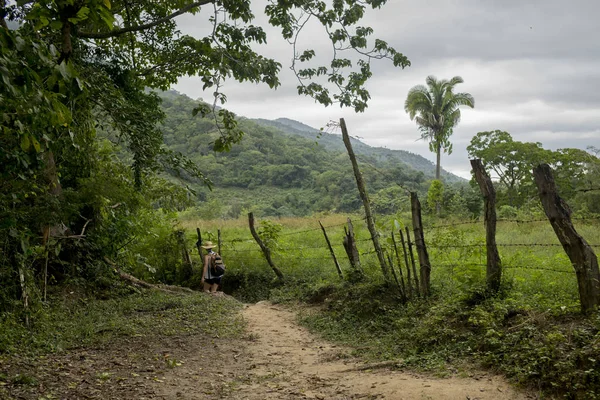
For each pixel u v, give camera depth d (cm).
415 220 877
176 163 1264
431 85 4653
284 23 1238
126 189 1328
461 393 499
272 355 750
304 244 1798
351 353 730
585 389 467
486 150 4359
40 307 858
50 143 680
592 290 593
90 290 1152
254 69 1110
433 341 682
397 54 1218
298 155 10531
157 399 530
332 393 545
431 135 4775
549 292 744
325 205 7844
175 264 1602
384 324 838
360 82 1222
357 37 1210
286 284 1335
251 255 1589
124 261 1390
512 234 1520
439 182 3384
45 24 426
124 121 1212
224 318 998
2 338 667
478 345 624
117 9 1281
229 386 584
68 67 434
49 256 1097
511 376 532
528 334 582
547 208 628
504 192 4288
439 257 1112
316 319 962
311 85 1195
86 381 572
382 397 511
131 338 802
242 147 11225
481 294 728
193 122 11081
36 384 541
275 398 538
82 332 812
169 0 1358
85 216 1237
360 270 1080
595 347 496
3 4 598
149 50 1481
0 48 378
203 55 1256
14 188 810
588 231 1305
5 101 453
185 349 759
